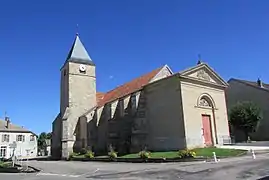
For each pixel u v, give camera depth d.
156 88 31.86
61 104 42.84
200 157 21.25
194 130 28.36
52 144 43.16
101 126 37.31
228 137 31.48
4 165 26.92
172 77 29.50
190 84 29.61
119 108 35.94
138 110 33.19
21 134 59.06
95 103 41.97
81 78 41.75
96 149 36.50
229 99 45.03
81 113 40.41
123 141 33.81
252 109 37.44
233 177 13.05
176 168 17.08
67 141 38.16
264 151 23.97
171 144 28.61
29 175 19.69
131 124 33.50
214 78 32.53
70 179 15.91
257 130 39.97
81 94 41.12
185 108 28.30
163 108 30.38
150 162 22.80
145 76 40.78
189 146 27.30
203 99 30.72
